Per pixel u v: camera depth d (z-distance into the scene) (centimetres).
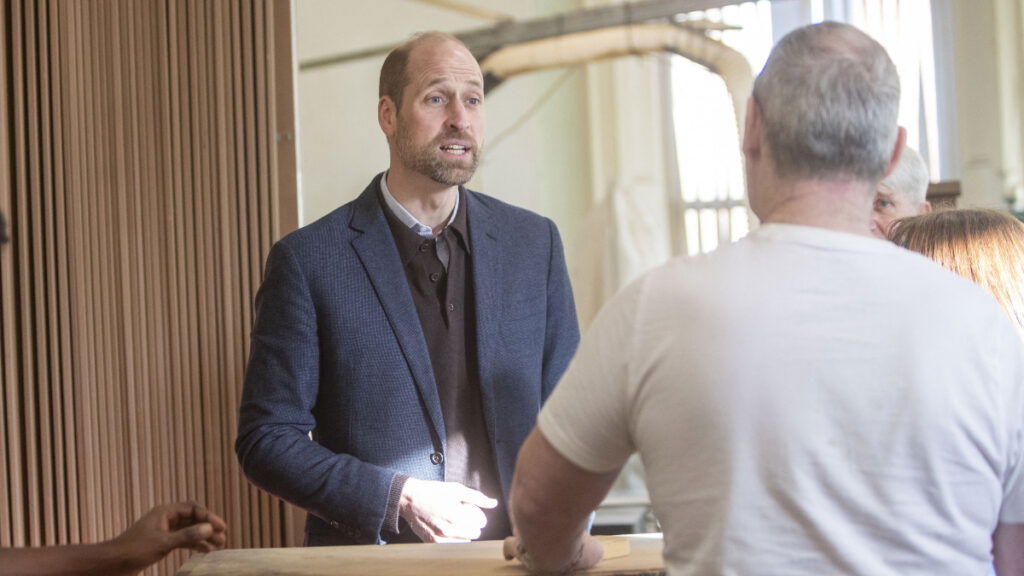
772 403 119
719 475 120
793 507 118
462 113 230
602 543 167
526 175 1106
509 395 234
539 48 1055
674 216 1082
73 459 292
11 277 281
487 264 239
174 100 312
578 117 1100
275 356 227
